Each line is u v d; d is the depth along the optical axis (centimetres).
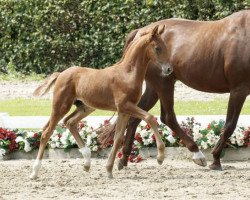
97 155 1605
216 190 1234
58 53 2709
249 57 1415
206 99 2278
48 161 1562
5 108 2152
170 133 1572
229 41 1438
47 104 2233
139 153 1591
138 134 1575
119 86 1328
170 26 1519
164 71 1321
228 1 2475
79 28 2678
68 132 1591
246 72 1420
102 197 1190
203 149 1564
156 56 1322
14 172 1429
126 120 1357
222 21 1476
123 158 1460
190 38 1482
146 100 1529
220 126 1567
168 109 1494
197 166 1491
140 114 1321
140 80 1334
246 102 2217
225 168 1462
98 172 1426
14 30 2744
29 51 2728
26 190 1253
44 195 1210
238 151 1561
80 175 1395
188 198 1176
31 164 1528
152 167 1480
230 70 1430
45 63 2730
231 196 1190
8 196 1205
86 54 2681
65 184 1303
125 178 1363
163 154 1338
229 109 1439
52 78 1383
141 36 1345
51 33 2698
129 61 1337
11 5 2725
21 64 2758
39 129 1670
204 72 1462
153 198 1178
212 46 1454
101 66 2677
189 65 1473
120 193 1220
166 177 1369
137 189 1253
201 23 1501
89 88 1346
